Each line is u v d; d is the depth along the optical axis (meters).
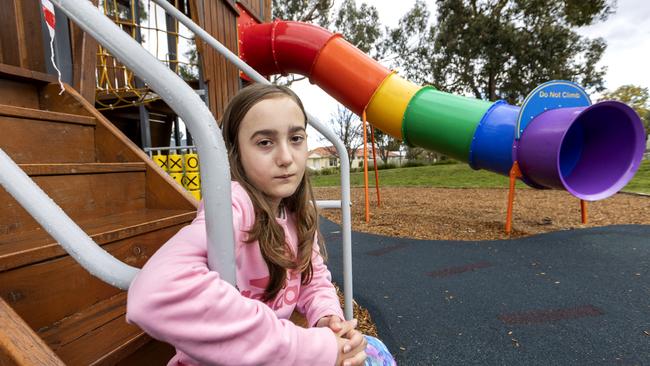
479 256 3.27
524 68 16.45
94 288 1.05
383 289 2.50
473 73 17.31
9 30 1.59
